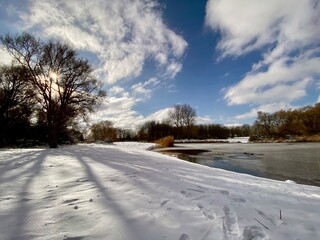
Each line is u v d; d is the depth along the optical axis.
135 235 2.64
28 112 26.80
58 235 2.57
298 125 62.72
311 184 8.55
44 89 21.47
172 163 10.65
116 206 3.57
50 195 4.05
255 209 3.76
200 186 5.28
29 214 3.15
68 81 22.47
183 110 82.94
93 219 3.03
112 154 13.40
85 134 50.06
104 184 4.95
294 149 26.14
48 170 6.46
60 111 21.95
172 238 2.61
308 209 3.90
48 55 21.41
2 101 24.11
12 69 23.88
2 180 5.07
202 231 2.81
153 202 3.84
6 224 2.81
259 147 33.12
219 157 19.59
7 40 19.88
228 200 4.16
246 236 2.76
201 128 86.94
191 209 3.57
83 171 6.45
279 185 6.46
